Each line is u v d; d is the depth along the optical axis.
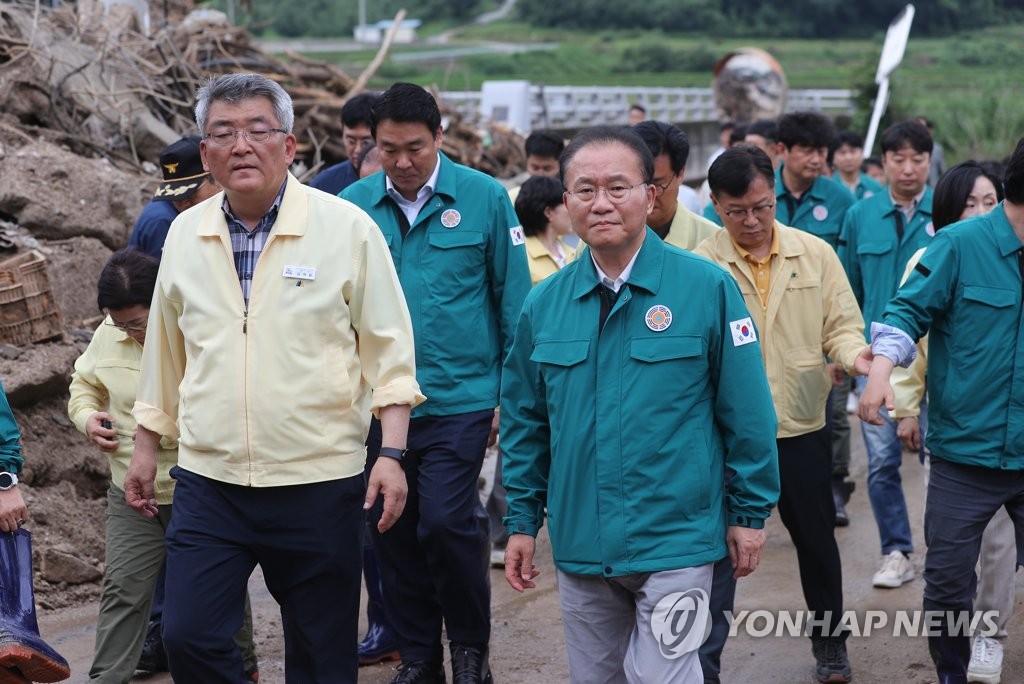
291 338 3.53
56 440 6.13
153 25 10.75
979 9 86.25
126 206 7.52
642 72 80.50
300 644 3.70
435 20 107.31
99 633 4.30
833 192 7.23
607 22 98.31
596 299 3.50
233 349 3.54
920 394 5.03
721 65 18.06
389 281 3.69
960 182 4.96
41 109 8.21
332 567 3.62
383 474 3.60
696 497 3.43
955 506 4.25
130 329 4.29
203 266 3.60
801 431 4.79
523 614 5.87
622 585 3.52
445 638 5.56
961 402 4.16
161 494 4.27
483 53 79.94
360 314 3.66
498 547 6.60
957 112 26.31
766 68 17.81
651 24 96.56
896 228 6.78
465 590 4.59
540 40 94.38
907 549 6.26
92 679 4.26
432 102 4.61
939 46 79.12
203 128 3.55
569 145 3.46
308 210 3.62
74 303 6.99
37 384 6.00
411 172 4.61
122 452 4.36
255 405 3.51
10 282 6.22
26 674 3.80
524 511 3.70
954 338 4.16
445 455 4.60
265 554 3.62
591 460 3.46
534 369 3.66
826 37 92.88
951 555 4.27
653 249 3.48
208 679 3.57
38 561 5.58
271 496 3.55
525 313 3.64
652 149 4.91
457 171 4.75
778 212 7.27
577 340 3.48
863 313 6.89
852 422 10.02
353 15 87.25
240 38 11.33
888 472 6.23
